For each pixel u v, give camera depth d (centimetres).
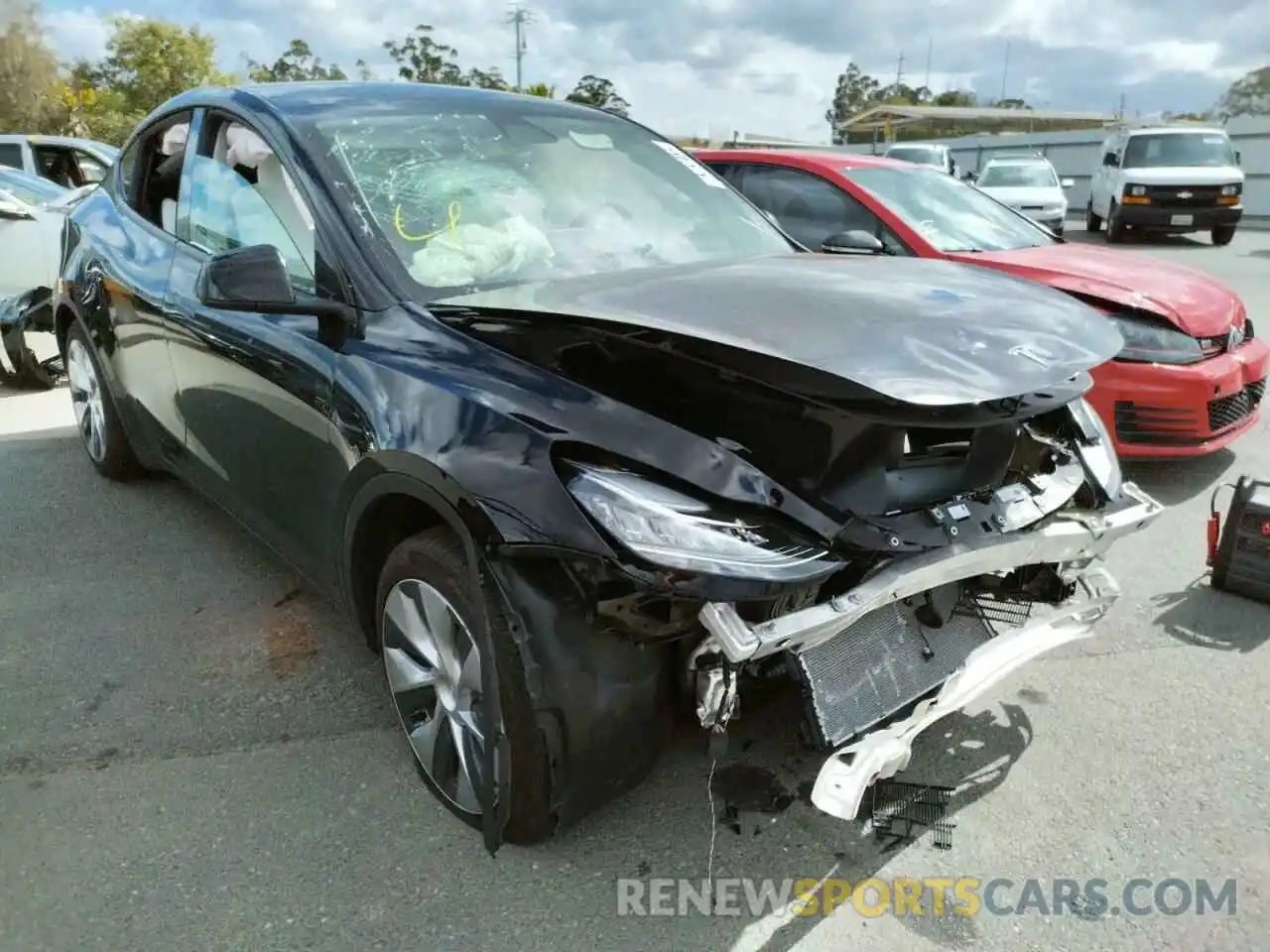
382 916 218
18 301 649
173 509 450
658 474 201
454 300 252
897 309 222
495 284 270
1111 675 318
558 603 202
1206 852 239
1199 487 497
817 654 217
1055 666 323
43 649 328
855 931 215
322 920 217
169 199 378
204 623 346
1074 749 278
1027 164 1777
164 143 390
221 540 415
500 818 212
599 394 217
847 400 197
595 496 197
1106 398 470
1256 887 228
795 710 231
